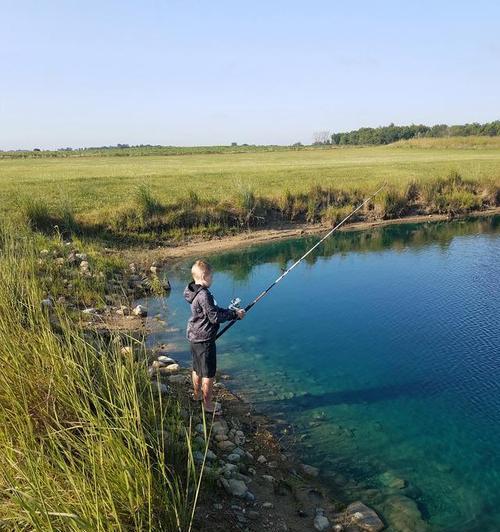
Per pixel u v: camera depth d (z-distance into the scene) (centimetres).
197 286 570
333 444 573
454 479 520
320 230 1895
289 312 1034
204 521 396
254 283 1271
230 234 1795
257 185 2366
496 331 906
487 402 668
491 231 1877
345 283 1246
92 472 340
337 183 2347
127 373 470
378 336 895
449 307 1040
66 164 4816
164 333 898
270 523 428
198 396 617
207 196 2027
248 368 767
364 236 1833
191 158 6188
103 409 409
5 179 2742
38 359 468
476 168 3038
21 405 419
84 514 308
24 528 320
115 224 1642
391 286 1207
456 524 455
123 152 9344
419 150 7019
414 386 712
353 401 671
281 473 514
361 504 473
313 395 686
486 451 566
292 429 602
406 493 497
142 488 344
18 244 987
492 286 1185
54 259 1205
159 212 1758
